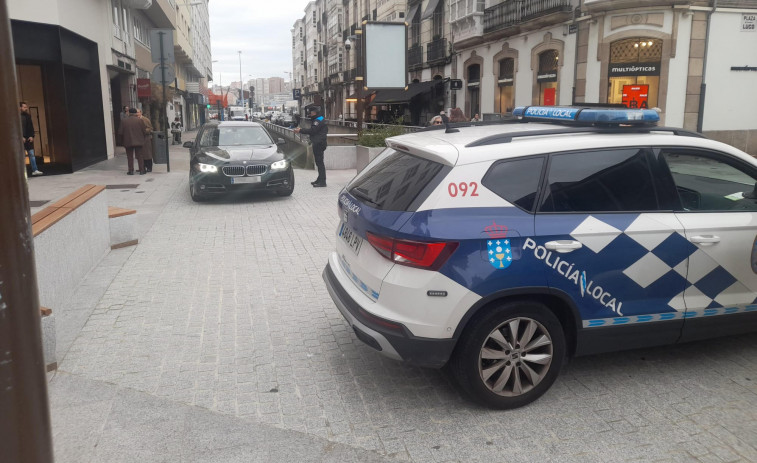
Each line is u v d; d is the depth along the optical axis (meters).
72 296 5.42
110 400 3.54
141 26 28.59
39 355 1.67
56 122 14.75
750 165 3.88
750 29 19.45
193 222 8.91
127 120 14.57
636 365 4.05
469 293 3.19
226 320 4.89
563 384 3.79
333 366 4.05
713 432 3.24
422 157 3.58
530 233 3.29
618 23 19.53
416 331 3.23
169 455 3.01
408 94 32.91
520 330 3.44
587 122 3.81
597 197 3.50
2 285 1.56
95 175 14.62
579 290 3.41
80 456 2.98
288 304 5.29
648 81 19.75
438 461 2.99
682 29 18.91
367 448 3.09
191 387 3.73
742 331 3.91
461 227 3.20
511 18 24.06
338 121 49.50
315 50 85.00
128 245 7.37
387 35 19.97
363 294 3.56
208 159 10.63
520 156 3.42
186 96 54.09
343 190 4.28
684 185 3.79
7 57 1.55
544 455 3.04
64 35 14.77
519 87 24.58
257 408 3.48
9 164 1.56
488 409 3.49
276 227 8.55
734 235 3.72
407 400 3.60
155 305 5.23
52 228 4.84
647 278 3.54
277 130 30.36
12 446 1.62
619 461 2.99
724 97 19.78
